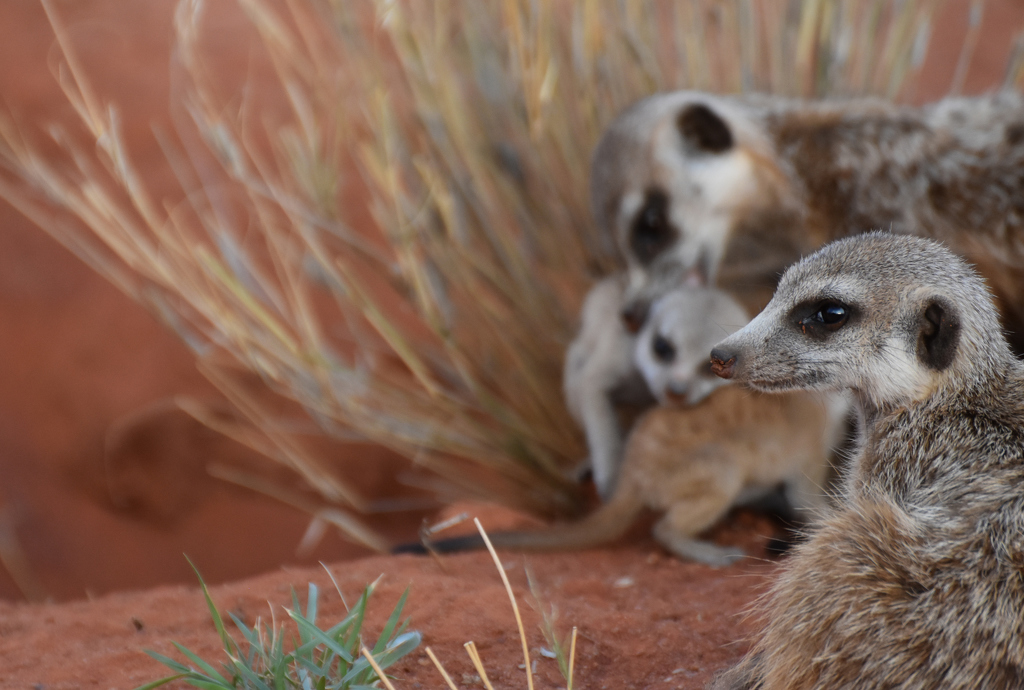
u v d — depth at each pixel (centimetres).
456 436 941
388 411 966
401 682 512
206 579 1148
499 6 966
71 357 1250
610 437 877
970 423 475
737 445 729
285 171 1238
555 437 992
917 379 490
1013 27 1630
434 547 740
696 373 752
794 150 889
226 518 1186
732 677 496
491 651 545
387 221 916
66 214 1339
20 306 1278
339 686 457
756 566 713
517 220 985
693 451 727
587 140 977
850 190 866
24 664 551
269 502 1191
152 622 605
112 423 1209
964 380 485
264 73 1461
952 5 1658
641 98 994
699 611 605
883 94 1041
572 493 966
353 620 514
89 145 1389
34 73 1486
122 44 1543
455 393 1018
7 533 1146
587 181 991
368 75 934
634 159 909
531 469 959
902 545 424
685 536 739
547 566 706
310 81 1022
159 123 1405
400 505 1152
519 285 973
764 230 938
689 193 905
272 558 1151
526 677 523
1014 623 395
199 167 1332
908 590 417
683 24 1033
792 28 1021
